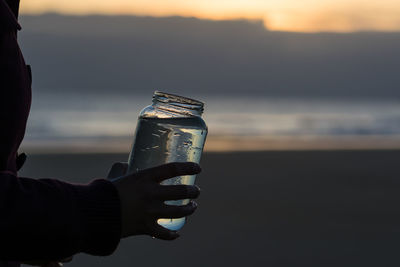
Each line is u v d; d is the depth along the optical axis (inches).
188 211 31.4
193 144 41.4
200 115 43.4
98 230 28.5
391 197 336.2
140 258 199.5
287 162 467.5
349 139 711.7
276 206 299.4
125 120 949.2
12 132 33.7
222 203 301.1
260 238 235.6
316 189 353.4
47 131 733.3
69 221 27.8
